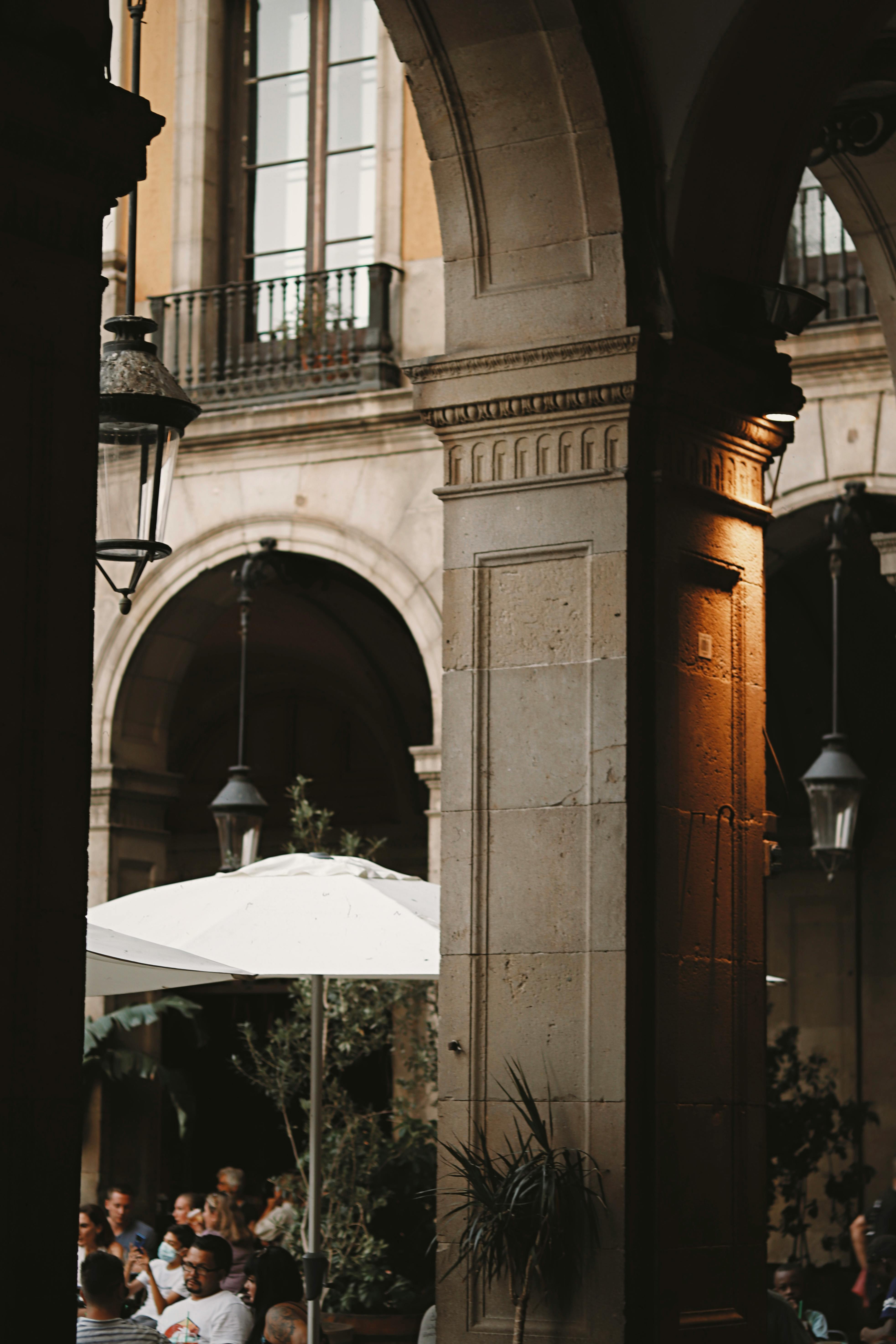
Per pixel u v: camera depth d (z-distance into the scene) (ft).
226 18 63.46
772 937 67.72
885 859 66.18
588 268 21.83
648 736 21.35
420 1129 44.57
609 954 20.84
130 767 60.85
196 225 62.44
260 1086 45.14
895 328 30.73
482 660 22.17
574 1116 20.80
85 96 13.97
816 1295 56.44
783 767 67.87
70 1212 13.35
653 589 21.50
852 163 29.17
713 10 21.27
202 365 61.16
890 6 22.65
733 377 22.52
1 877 13.23
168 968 22.89
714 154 21.90
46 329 13.89
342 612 68.39
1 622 13.42
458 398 22.34
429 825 55.67
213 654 74.08
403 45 22.17
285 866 28.17
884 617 64.39
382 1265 42.60
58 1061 13.39
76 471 14.01
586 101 21.49
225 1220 39.78
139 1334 25.99
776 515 52.47
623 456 21.45
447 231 22.68
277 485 59.36
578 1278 20.40
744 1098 22.21
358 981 45.21
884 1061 65.21
